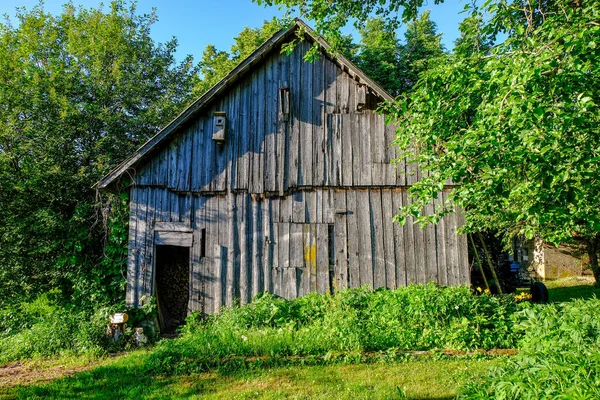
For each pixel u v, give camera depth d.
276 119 10.26
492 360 6.56
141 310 9.66
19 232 11.31
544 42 4.51
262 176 10.11
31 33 15.05
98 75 14.29
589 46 3.67
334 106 10.22
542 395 2.87
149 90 15.95
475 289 12.05
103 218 11.33
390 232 9.77
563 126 3.56
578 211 4.36
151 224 10.10
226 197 10.12
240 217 10.05
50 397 5.80
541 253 19.72
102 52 15.01
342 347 7.02
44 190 11.80
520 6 5.88
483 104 4.74
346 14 8.94
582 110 3.51
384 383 5.73
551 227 5.17
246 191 10.10
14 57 14.32
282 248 9.90
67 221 11.75
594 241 15.95
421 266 9.59
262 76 10.41
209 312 9.77
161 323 10.55
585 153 3.65
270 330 7.93
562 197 3.95
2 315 10.36
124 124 14.22
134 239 10.06
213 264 9.93
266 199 10.07
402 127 6.43
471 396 3.35
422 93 5.81
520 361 3.46
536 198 4.30
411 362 6.64
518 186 4.28
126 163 9.84
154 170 10.22
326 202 9.95
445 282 9.48
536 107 3.56
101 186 9.84
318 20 8.75
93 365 7.47
